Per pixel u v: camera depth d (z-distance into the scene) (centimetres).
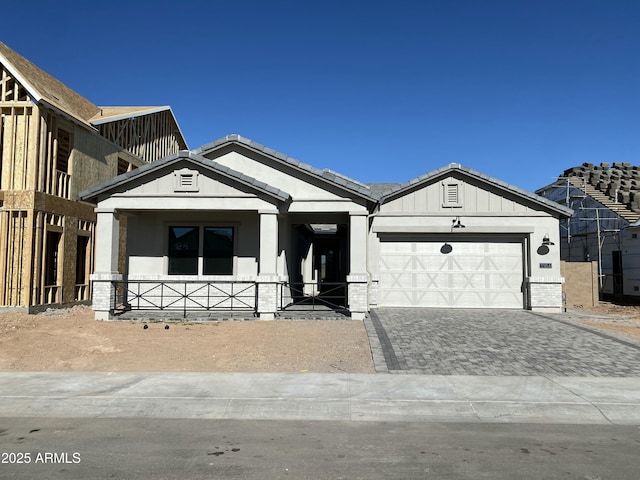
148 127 2716
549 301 1739
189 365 1026
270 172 1598
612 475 511
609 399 798
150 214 1684
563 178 3203
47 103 1675
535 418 730
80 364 1034
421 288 1795
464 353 1095
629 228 2423
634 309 2023
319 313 1541
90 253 2005
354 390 844
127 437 637
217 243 1688
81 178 1938
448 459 557
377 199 1527
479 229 1772
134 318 1454
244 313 1545
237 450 586
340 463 543
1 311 1619
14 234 1648
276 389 850
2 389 847
